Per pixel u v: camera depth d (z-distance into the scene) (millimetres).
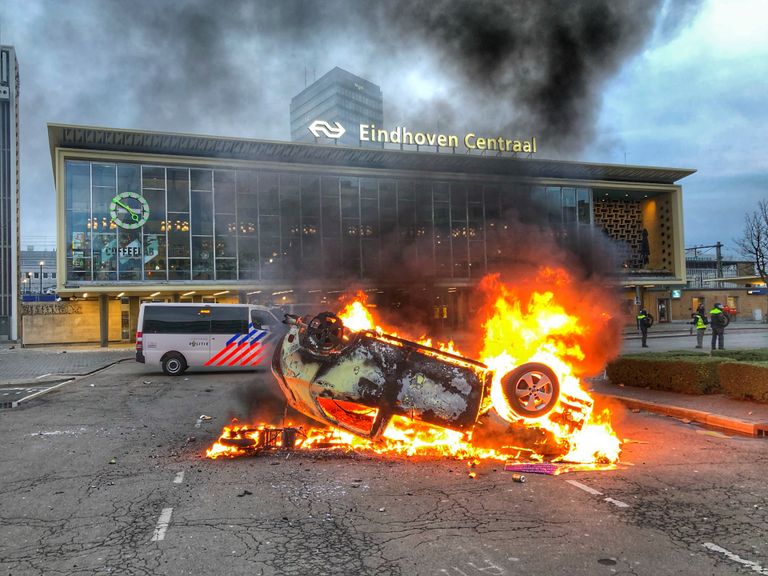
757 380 8602
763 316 49938
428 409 6035
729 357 11172
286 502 4742
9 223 49281
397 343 6254
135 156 31781
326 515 4418
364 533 4043
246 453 6418
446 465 5879
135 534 4070
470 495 4887
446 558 3605
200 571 3449
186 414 9344
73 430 8070
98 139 30922
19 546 3883
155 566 3527
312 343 6258
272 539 3943
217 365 16469
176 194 32844
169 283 32312
